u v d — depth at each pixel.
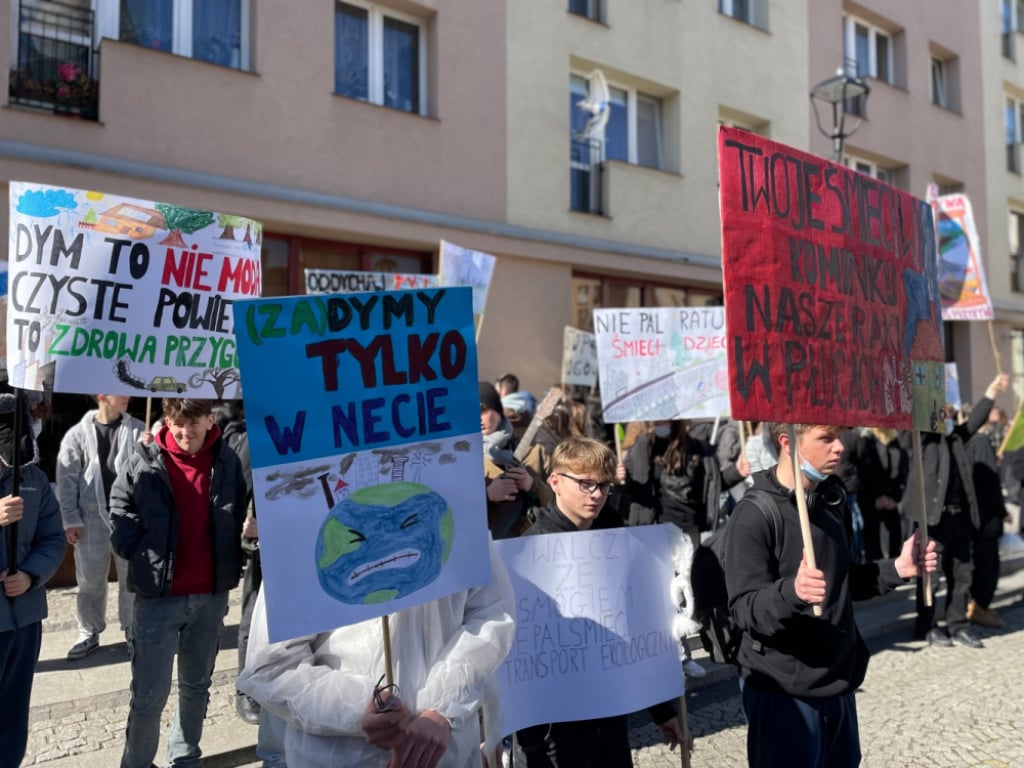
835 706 2.45
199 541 3.31
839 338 2.56
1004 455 7.21
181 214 3.26
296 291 8.09
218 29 7.60
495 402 4.07
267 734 3.05
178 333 3.23
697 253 11.13
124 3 7.09
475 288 6.78
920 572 2.56
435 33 8.77
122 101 6.79
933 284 3.11
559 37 9.78
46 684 4.28
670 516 5.20
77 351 3.01
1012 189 16.50
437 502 1.94
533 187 9.48
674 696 2.65
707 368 5.52
